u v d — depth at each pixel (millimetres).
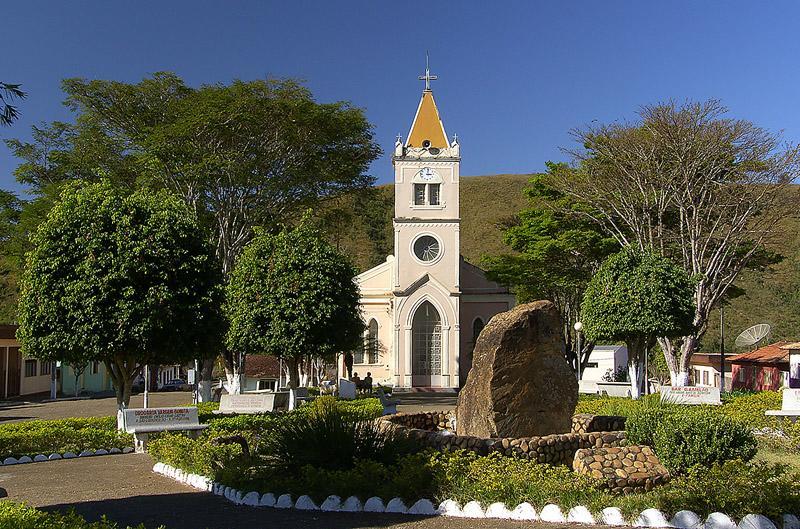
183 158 32094
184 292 18344
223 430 16812
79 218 17984
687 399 22500
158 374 57125
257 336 25938
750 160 29172
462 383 49531
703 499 8266
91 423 19016
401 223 48781
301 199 36000
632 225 32344
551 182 35312
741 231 29906
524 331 12383
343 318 26953
